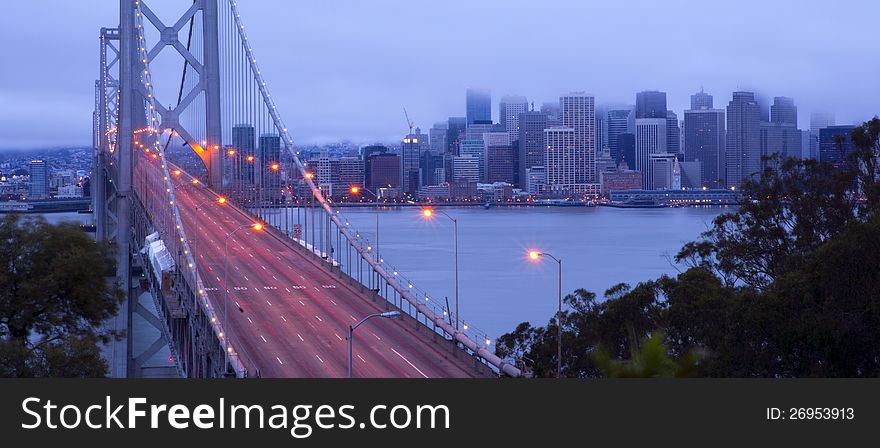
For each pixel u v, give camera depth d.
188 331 96.12
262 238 156.25
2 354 64.25
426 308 92.56
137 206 172.50
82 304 84.44
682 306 80.50
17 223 84.06
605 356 26.86
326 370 71.44
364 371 71.19
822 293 71.06
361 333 85.75
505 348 95.88
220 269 123.69
